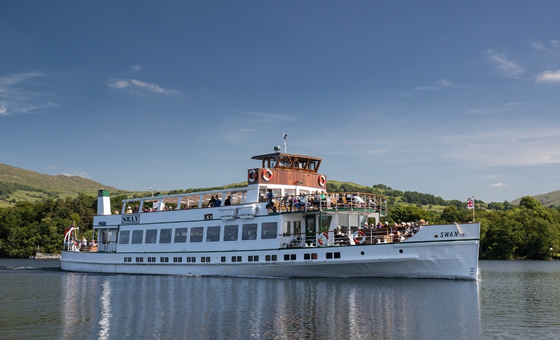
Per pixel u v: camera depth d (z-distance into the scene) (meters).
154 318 35.06
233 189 60.12
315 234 55.12
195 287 50.06
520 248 145.62
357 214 57.16
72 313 37.69
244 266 57.47
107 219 71.62
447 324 31.88
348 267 52.16
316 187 62.38
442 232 48.78
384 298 40.72
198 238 61.56
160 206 68.81
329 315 34.62
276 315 34.97
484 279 64.75
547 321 32.78
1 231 171.00
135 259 66.94
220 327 31.81
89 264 72.94
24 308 40.19
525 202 179.75
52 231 162.25
